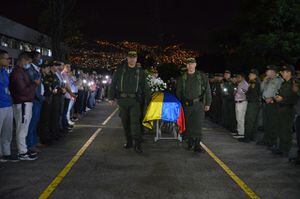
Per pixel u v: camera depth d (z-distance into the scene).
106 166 8.23
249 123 11.47
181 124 10.36
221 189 6.71
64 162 8.55
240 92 12.55
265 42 18.73
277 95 9.56
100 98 28.16
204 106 10.15
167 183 7.01
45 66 10.52
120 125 14.95
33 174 7.51
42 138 10.45
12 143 10.53
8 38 31.16
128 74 9.80
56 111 11.15
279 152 9.64
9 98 8.20
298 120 8.55
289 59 19.06
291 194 6.50
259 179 7.38
